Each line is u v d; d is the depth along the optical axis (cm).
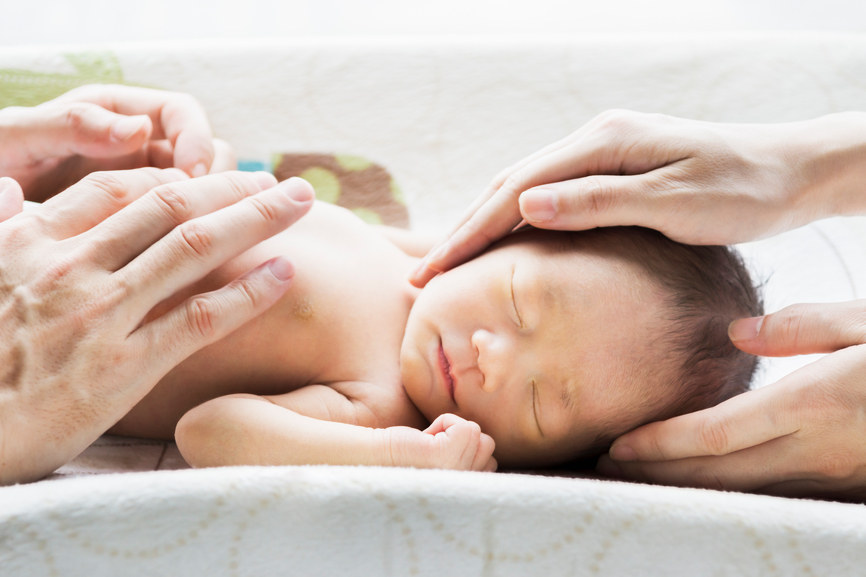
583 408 93
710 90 141
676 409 97
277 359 93
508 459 99
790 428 72
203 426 78
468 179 139
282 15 194
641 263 95
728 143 85
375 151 139
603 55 144
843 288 123
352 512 57
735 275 102
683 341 95
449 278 97
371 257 108
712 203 81
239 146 136
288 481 57
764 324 79
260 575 57
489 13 197
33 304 66
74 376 66
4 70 130
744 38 145
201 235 70
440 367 94
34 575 54
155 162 110
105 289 67
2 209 77
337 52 142
